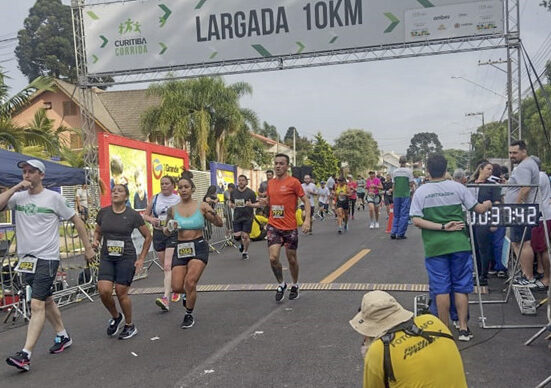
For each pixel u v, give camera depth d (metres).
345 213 17.06
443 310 5.46
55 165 10.16
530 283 7.31
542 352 5.23
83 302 8.85
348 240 14.62
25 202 5.82
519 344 5.48
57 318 6.13
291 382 4.75
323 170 57.88
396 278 8.80
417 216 5.54
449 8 10.63
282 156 7.62
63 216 6.00
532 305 6.45
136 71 11.52
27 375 5.39
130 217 6.48
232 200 12.62
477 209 5.64
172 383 4.91
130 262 6.43
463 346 5.46
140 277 10.79
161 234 8.68
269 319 6.82
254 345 5.83
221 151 33.78
